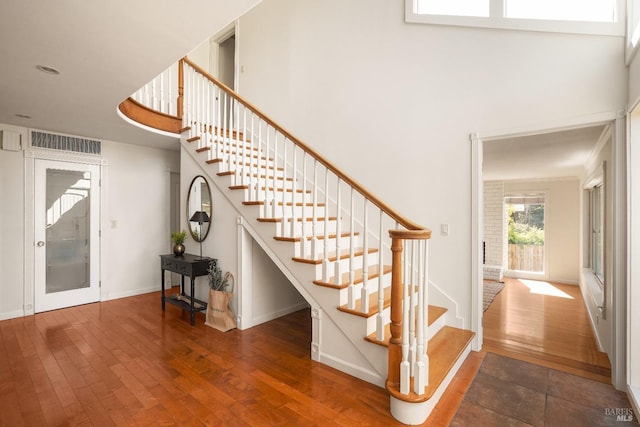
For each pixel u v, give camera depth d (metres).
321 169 4.07
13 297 3.85
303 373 2.57
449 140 3.15
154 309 4.21
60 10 1.68
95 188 4.54
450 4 3.25
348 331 2.53
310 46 4.30
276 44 4.76
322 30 4.18
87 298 4.45
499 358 2.87
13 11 1.68
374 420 2.02
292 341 3.19
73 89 2.73
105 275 4.62
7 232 3.81
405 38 3.43
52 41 1.99
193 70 4.23
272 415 2.05
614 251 2.41
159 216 5.25
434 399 2.15
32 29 1.86
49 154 4.10
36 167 4.02
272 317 3.85
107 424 1.95
